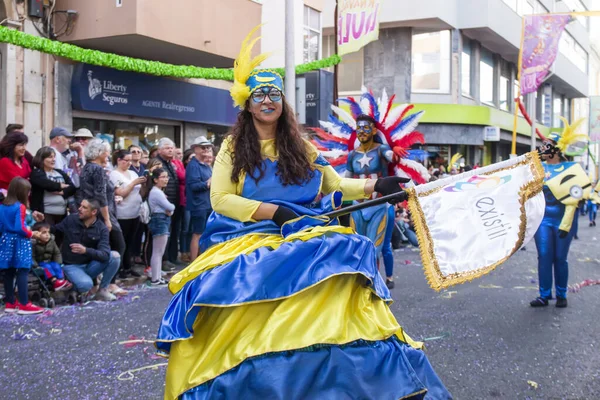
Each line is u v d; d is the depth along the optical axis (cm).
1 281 718
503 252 299
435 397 271
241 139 291
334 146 704
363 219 623
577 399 381
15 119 1055
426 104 2122
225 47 1307
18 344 499
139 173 895
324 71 1672
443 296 690
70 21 1141
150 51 1254
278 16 1512
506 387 401
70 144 849
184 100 1363
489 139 2272
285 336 245
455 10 2211
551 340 512
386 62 2184
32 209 723
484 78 2575
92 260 662
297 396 240
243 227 284
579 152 1421
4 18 1043
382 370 252
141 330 545
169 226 814
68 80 1137
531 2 2928
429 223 300
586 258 1070
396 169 655
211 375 245
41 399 381
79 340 511
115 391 393
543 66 1834
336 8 1160
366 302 268
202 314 263
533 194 308
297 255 258
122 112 1220
